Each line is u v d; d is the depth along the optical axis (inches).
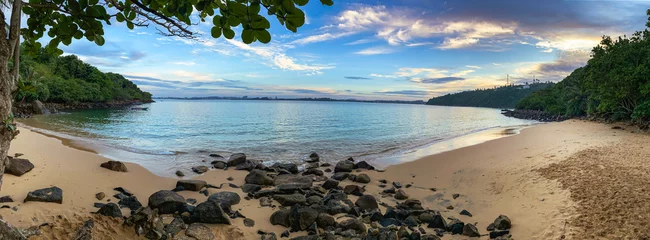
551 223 232.1
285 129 1187.9
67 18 103.6
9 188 257.1
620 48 1077.1
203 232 211.8
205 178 406.3
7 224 117.3
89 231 186.7
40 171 321.4
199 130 1104.2
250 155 628.1
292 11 68.1
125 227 201.5
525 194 311.1
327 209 276.5
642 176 314.8
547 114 2529.5
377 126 1437.0
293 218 243.1
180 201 257.3
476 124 1756.9
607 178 313.3
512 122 2005.4
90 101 2876.5
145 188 333.4
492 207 298.0
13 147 459.2
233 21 74.0
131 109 2837.1
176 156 568.1
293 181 402.9
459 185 385.7
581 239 200.5
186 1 87.1
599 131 958.4
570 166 383.2
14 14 85.5
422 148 753.0
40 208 221.3
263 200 308.2
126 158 515.5
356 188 353.7
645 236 193.2
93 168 371.6
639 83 974.4
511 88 7322.8
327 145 787.4
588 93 1546.5
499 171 416.8
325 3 69.7
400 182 413.7
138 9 101.3
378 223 261.1
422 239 223.5
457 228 243.6
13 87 89.0
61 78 2438.5
